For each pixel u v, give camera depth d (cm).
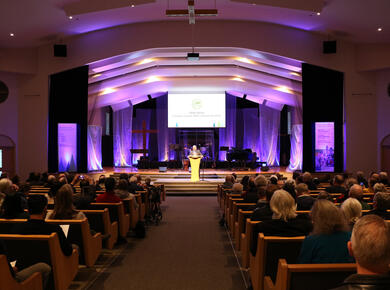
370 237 133
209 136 2191
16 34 1246
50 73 1377
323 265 219
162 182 1430
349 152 1347
